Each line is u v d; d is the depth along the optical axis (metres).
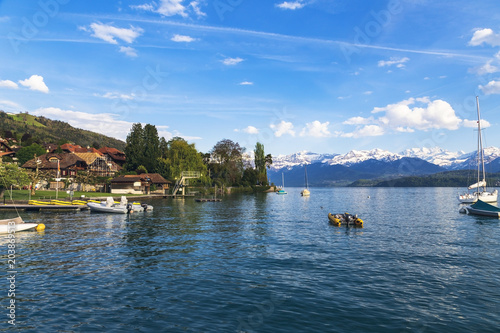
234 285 16.36
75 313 12.90
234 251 24.03
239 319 12.42
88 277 17.48
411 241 28.34
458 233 32.84
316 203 86.12
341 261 21.27
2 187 56.38
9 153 106.12
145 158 112.12
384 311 13.22
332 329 11.65
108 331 11.45
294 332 11.41
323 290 15.69
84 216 45.66
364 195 152.62
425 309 13.44
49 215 46.38
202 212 53.34
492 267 19.80
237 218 45.38
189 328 11.67
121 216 46.38
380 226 38.38
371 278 17.58
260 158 154.38
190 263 20.52
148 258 21.73
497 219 45.03
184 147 106.56
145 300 14.29
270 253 23.45
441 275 18.12
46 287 15.89
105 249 24.39
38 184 78.31
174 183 102.31
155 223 39.19
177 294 15.04
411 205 77.94
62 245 25.80
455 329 11.68
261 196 115.19
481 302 14.17
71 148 125.44
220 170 122.38
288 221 42.50
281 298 14.61
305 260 21.48
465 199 75.75
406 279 17.42
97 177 93.62
